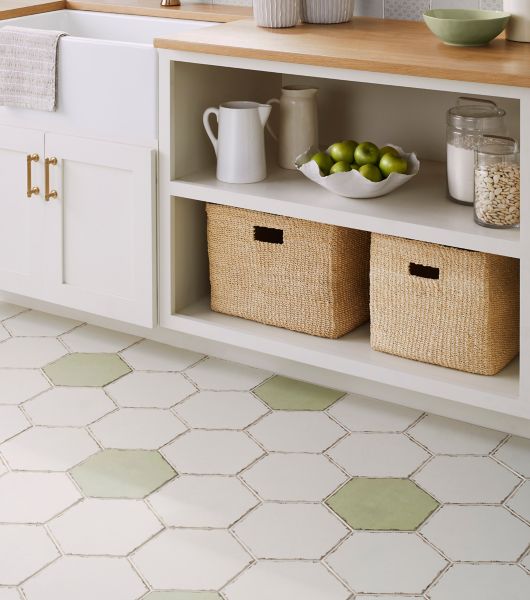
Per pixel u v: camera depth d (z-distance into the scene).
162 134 2.69
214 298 2.86
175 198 2.77
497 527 2.19
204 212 2.91
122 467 2.40
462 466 2.41
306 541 2.15
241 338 2.74
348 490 2.32
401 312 2.54
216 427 2.58
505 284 2.47
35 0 3.25
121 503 2.27
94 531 2.18
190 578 2.04
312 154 2.74
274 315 2.76
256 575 2.04
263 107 2.69
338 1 2.76
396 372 2.51
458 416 2.61
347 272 2.68
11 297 3.30
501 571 2.05
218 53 2.50
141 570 2.06
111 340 3.06
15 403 2.69
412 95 2.86
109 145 2.76
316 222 2.59
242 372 2.87
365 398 2.73
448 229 2.35
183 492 2.31
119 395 2.73
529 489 2.32
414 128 2.89
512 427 2.53
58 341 3.04
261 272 2.74
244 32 2.69
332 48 2.45
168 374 2.85
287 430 2.57
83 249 2.92
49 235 2.96
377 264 2.54
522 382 2.34
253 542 2.14
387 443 2.51
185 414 2.64
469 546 2.12
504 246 2.28
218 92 2.83
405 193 2.63
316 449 2.48
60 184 2.88
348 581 2.03
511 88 2.16
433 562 2.08
